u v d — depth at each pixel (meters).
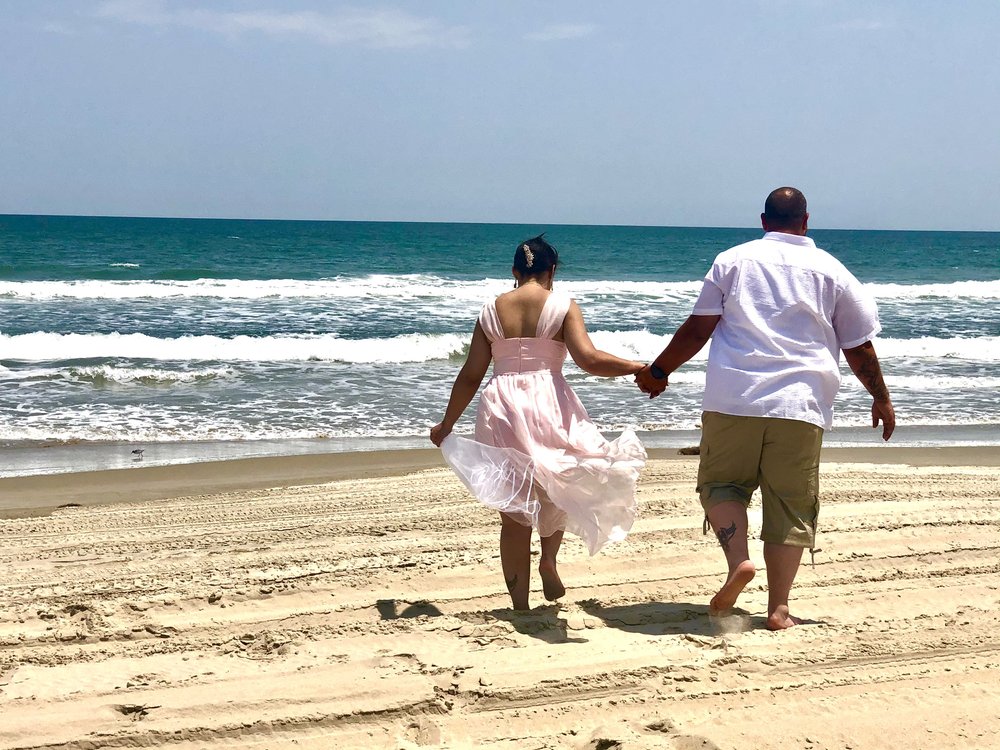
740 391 3.64
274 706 2.91
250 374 14.38
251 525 5.98
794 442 3.63
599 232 146.12
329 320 21.86
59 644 3.56
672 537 5.29
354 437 10.41
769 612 3.71
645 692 3.02
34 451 9.43
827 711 2.86
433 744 2.70
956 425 11.51
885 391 3.79
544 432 3.79
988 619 3.71
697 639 3.48
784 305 3.65
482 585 4.38
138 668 3.26
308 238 85.75
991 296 31.47
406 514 6.20
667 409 12.07
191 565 4.84
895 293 32.09
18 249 56.88
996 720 2.78
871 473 7.70
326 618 3.90
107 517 6.38
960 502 6.35
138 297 25.73
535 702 2.96
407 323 21.67
